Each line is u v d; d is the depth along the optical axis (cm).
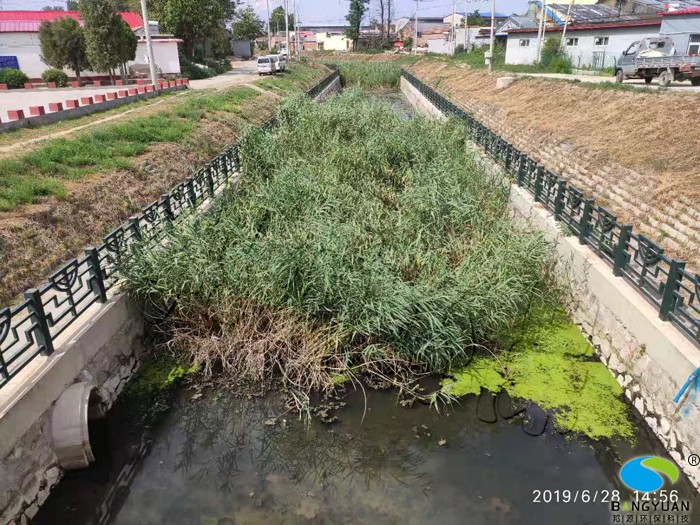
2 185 855
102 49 2739
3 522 410
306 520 461
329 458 532
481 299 634
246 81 2962
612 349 624
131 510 475
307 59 5366
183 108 1705
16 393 440
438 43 6100
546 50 3044
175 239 693
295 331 641
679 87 1778
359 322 627
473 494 486
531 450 530
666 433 505
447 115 1806
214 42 4231
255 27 6662
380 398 605
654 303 565
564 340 696
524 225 893
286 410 592
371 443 546
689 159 978
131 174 1085
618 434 541
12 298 664
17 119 1419
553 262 800
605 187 1085
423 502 478
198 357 649
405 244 750
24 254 725
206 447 548
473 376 630
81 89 2614
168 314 708
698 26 2416
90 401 553
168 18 3719
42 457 467
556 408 578
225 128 1686
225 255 688
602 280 654
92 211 912
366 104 1598
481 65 3356
